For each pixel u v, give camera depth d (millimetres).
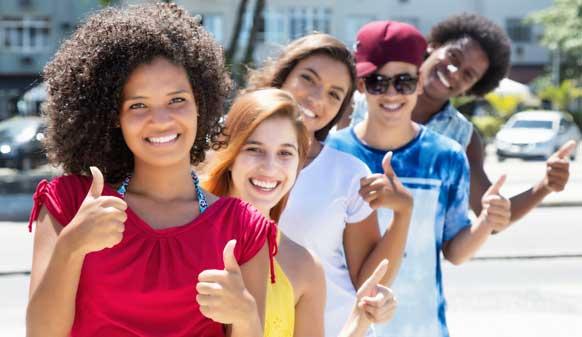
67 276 1959
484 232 3824
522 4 42469
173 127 2191
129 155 2330
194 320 2119
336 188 3463
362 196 3273
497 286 9594
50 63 2277
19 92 38188
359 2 39438
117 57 2170
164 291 2090
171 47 2189
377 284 2750
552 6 40969
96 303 2070
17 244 12383
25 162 23344
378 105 3893
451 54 4855
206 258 2145
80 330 2086
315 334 2811
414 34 3941
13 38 38469
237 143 2977
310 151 3588
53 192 2162
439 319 3729
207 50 2322
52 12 38375
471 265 10969
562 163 4188
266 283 2244
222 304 1979
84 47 2205
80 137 2219
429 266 3756
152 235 2137
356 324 2711
